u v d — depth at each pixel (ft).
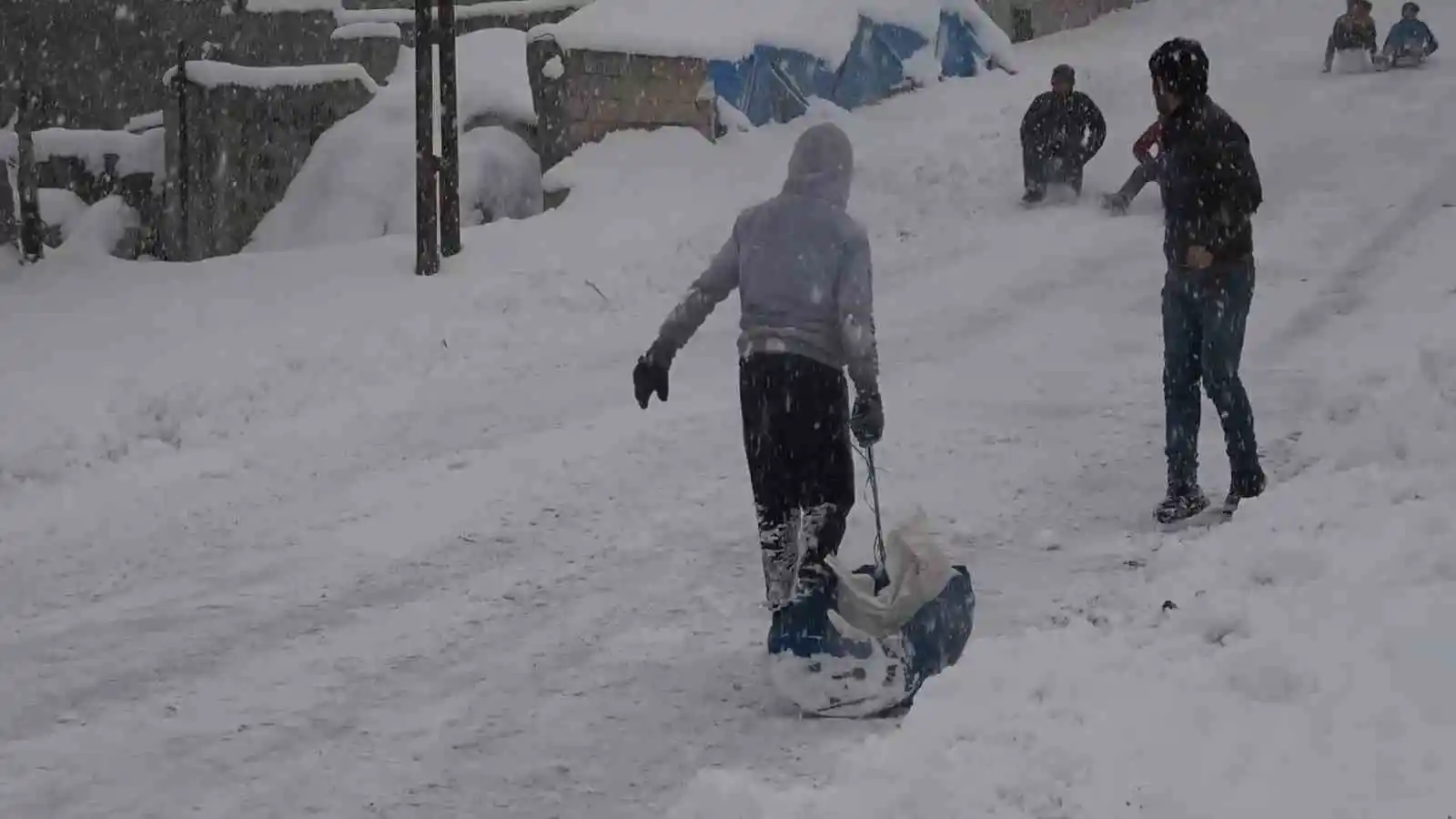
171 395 34.99
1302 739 14.03
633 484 28.60
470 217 61.11
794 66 72.18
